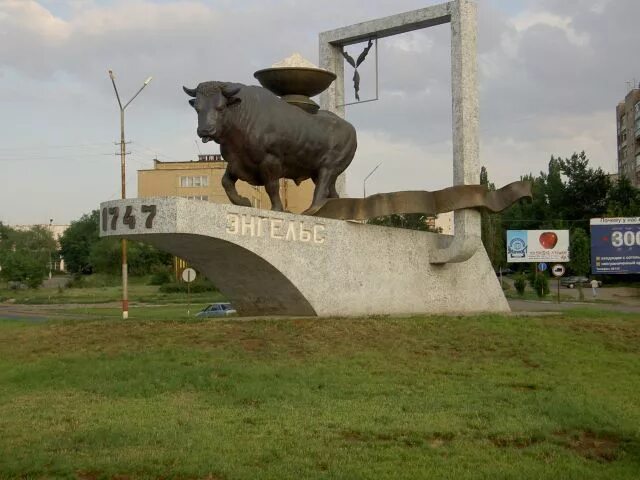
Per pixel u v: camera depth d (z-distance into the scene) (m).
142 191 64.38
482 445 7.49
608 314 17.94
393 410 8.71
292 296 14.21
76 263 99.50
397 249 16.20
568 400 9.55
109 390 9.73
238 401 9.12
